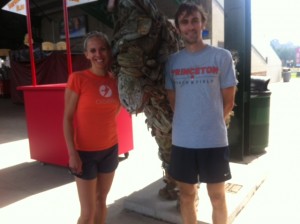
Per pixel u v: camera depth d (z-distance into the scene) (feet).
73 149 7.02
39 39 57.00
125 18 7.14
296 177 12.62
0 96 50.08
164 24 7.54
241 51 14.34
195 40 6.79
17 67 38.06
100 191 7.80
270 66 66.85
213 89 6.79
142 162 15.30
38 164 15.72
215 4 33.53
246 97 14.96
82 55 34.94
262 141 15.88
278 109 29.58
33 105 15.19
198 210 9.40
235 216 9.68
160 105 8.16
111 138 7.46
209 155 6.94
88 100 6.92
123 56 6.82
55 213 10.47
